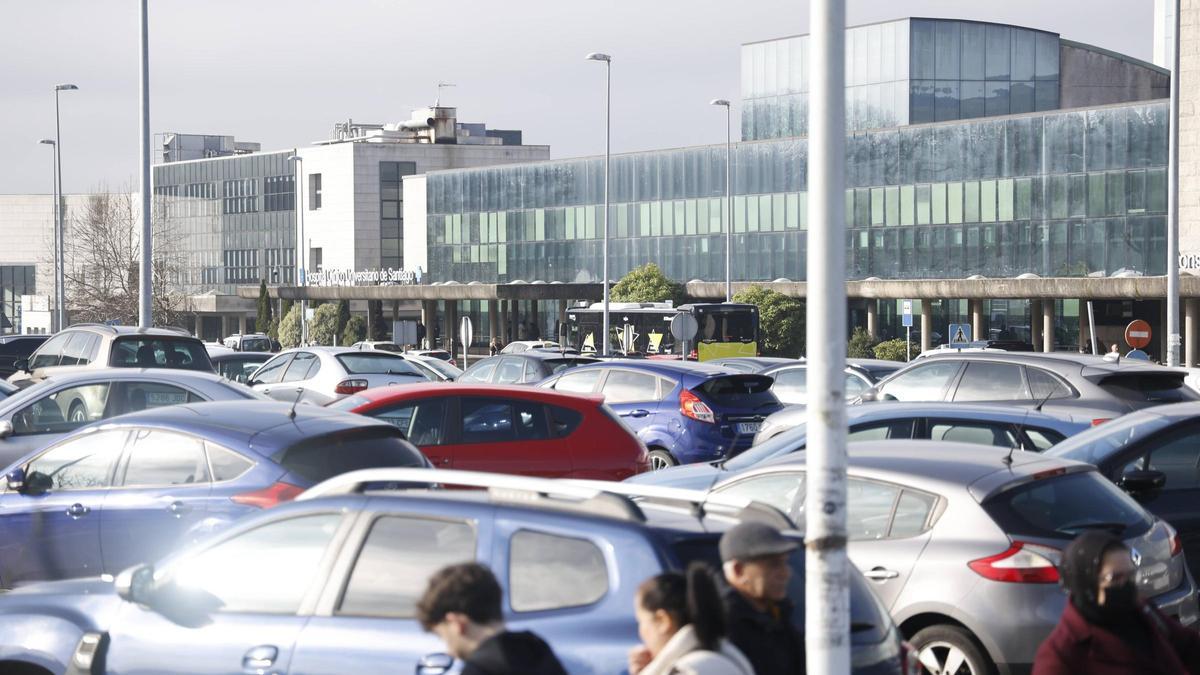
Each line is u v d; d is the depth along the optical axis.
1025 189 61.97
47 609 6.75
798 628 5.32
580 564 5.49
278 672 5.90
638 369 18.33
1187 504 9.72
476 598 4.37
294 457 9.38
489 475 6.23
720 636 4.35
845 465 5.20
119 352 20.95
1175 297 29.61
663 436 17.66
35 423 13.66
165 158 149.62
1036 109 75.81
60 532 9.72
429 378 25.80
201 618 6.22
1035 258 61.72
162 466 9.61
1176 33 29.91
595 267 82.69
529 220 87.25
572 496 5.85
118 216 105.62
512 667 4.25
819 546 5.13
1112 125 58.97
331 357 23.52
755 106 84.12
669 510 6.08
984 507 7.73
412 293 89.75
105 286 97.06
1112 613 5.16
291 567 6.16
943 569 7.68
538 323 88.00
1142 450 9.93
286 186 124.12
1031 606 7.43
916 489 8.02
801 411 16.14
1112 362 15.41
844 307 5.27
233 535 6.39
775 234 72.25
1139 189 58.22
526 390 13.48
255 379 24.77
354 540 6.04
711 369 18.22
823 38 5.29
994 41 75.19
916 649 7.73
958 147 64.44
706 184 75.62
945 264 65.12
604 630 5.30
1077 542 5.24
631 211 80.00
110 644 6.42
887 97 75.56
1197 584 9.60
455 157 120.00
